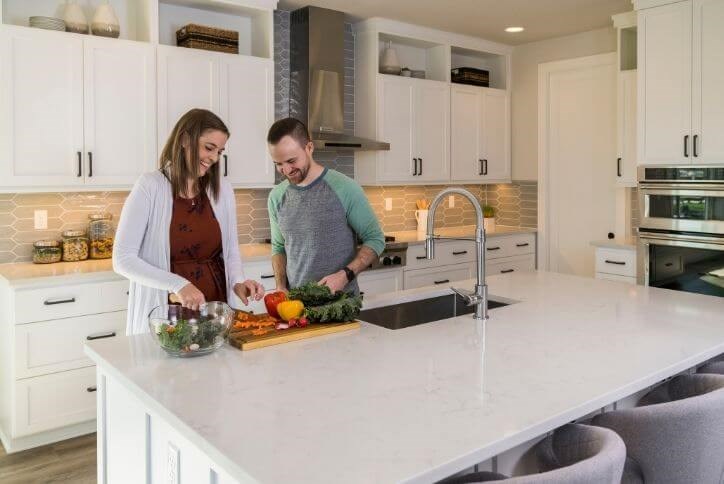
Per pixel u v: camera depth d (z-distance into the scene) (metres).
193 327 1.82
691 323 2.26
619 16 4.57
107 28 3.58
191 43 3.87
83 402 3.42
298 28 4.49
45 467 3.14
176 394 1.55
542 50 5.56
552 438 1.54
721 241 3.77
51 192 3.53
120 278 3.49
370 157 4.87
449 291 2.88
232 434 1.31
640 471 1.57
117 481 1.87
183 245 2.42
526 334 2.11
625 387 1.61
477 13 4.61
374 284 4.54
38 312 3.25
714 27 3.78
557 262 5.68
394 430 1.33
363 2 4.31
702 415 1.49
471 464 1.23
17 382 3.23
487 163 5.64
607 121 5.20
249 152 4.16
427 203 5.66
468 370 1.73
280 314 2.13
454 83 5.35
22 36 3.28
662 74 4.03
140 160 3.70
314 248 2.65
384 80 4.80
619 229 5.17
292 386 1.60
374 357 1.85
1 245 3.63
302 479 1.12
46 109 3.38
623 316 2.37
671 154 4.02
